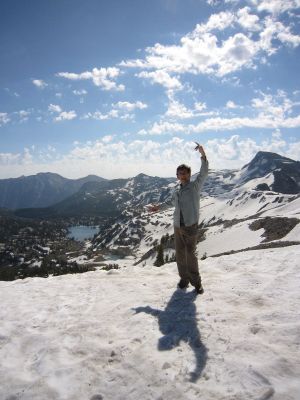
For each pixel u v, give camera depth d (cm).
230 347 307
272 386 248
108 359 314
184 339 334
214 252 4800
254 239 4422
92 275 631
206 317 376
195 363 291
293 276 477
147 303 439
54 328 396
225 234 5659
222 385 259
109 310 432
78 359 321
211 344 318
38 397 275
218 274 546
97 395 270
